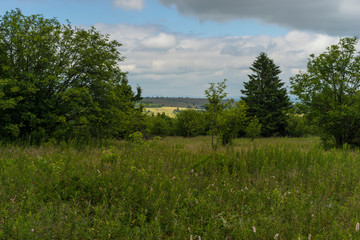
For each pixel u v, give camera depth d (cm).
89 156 775
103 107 1939
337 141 1923
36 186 494
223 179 632
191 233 358
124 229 363
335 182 615
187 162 782
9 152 847
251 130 2847
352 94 1922
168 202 447
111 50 2000
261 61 4484
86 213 391
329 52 1984
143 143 936
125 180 495
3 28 1617
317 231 372
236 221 398
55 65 1722
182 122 4084
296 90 2030
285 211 445
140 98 3120
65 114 1786
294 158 855
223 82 1991
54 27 1764
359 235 337
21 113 1533
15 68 1587
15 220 363
